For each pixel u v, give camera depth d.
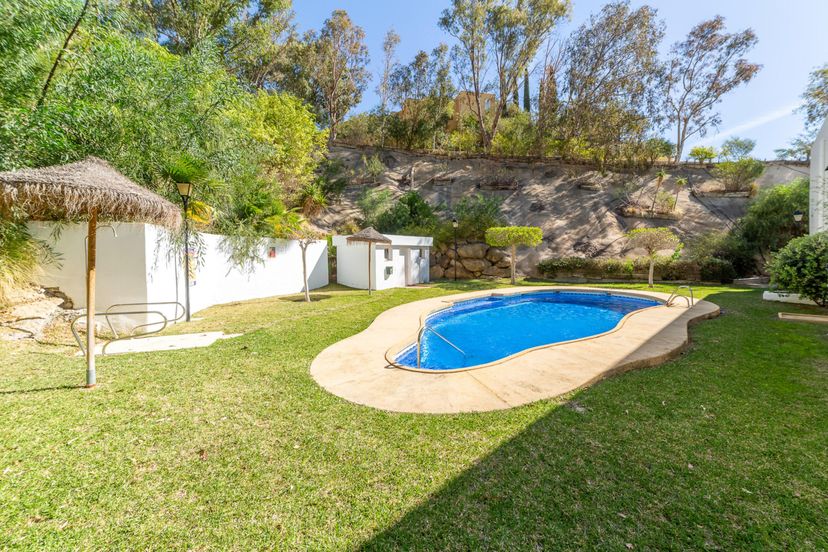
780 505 2.00
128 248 6.47
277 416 3.16
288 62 24.84
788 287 8.67
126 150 6.89
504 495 2.09
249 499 2.07
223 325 7.10
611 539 1.75
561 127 25.06
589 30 23.30
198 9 15.63
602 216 21.22
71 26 5.83
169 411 3.21
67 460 2.42
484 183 23.72
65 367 4.31
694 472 2.31
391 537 1.78
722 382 4.03
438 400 3.54
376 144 27.70
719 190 21.72
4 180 2.98
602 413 3.23
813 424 2.99
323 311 8.81
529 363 4.71
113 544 1.73
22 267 5.86
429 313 9.14
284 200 16.72
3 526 1.82
